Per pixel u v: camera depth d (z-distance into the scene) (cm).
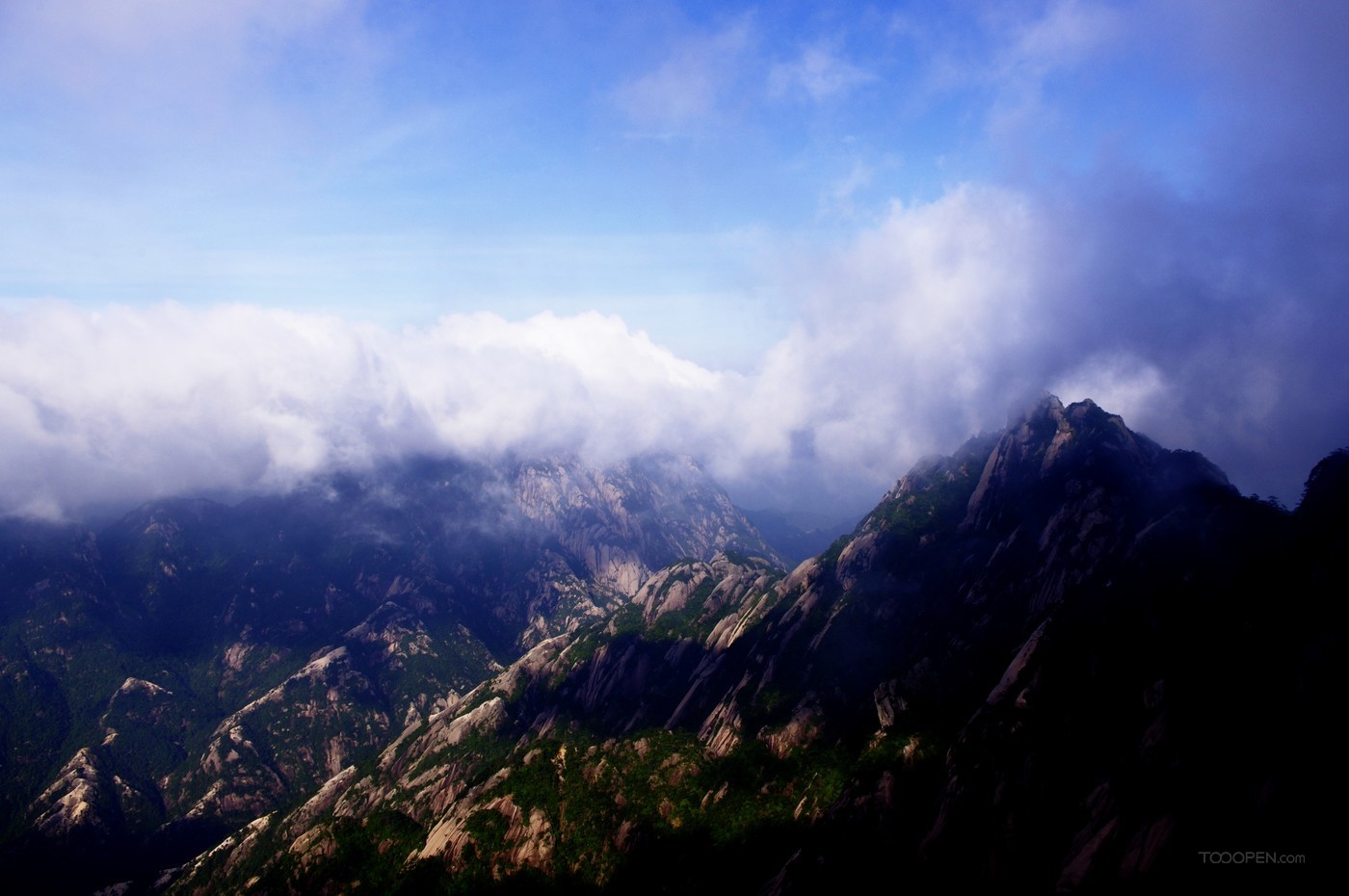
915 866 11931
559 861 16250
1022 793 11281
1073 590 15362
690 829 16538
